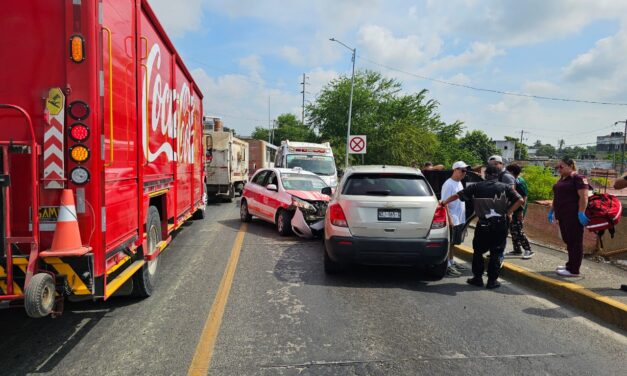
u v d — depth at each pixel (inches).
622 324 192.5
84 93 142.6
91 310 203.0
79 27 141.9
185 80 335.6
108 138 154.1
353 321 192.9
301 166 634.2
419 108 1600.6
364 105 1552.7
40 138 141.9
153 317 194.4
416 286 252.7
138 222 198.2
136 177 194.5
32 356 154.9
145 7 205.6
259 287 243.3
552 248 339.6
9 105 133.1
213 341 168.9
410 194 255.8
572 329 189.0
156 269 241.3
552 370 150.1
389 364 152.1
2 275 136.6
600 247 307.1
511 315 205.3
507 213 247.8
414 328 186.1
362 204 249.3
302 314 200.5
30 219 140.6
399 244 244.7
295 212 385.7
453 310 210.7
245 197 502.3
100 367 146.8
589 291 220.2
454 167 283.6
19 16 141.3
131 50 184.9
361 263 250.4
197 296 225.3
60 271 142.3
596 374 148.0
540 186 542.9
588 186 251.6
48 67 142.0
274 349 162.6
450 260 282.4
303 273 275.4
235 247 353.4
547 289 240.1
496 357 159.3
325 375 143.6
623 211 319.9
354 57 1115.3
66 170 142.6
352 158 1475.1
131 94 185.2
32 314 128.5
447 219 256.4
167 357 154.8
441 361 155.3
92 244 145.9
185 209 341.4
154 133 229.3
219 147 746.8
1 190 134.2
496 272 249.3
